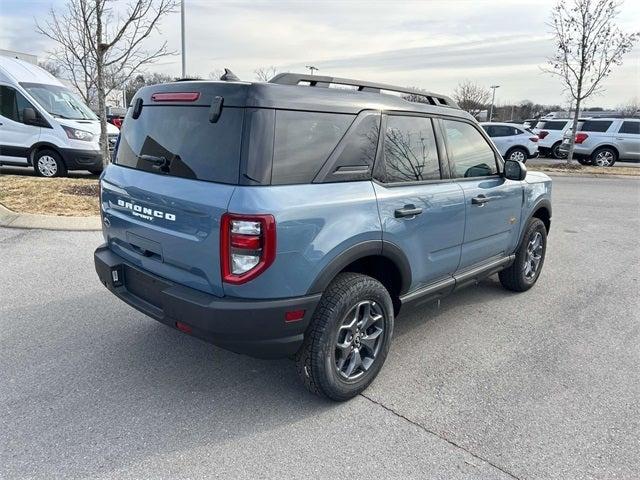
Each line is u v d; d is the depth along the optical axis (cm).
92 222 691
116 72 1211
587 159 1955
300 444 271
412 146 346
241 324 260
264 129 260
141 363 348
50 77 1143
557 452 272
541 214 538
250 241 251
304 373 298
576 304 499
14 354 351
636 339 419
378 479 247
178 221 277
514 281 514
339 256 284
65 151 1017
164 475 244
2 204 744
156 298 301
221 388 322
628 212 1030
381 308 321
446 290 392
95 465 248
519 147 1817
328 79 311
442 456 266
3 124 1027
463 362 371
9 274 503
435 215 353
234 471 249
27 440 263
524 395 327
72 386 316
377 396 322
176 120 293
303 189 271
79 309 429
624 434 289
